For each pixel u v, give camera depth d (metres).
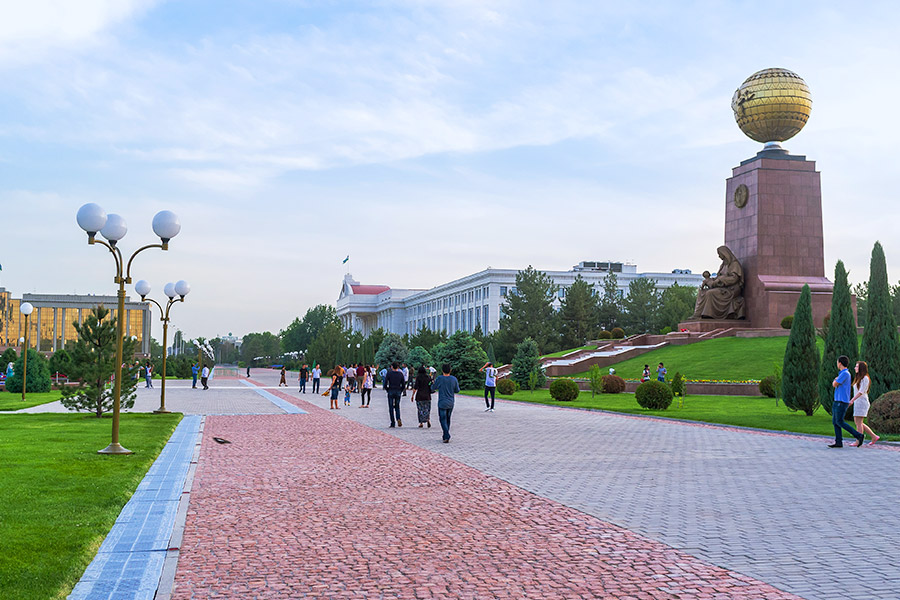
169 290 27.20
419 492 11.00
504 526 8.77
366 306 176.25
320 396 41.97
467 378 48.22
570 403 33.25
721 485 11.70
